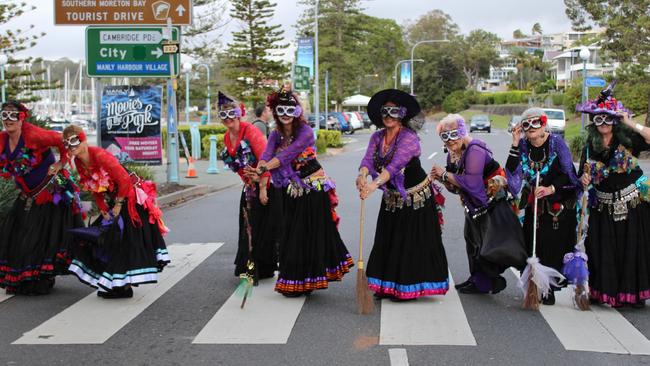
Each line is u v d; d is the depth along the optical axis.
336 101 60.03
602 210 6.49
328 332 5.94
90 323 6.26
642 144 6.32
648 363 5.20
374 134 6.84
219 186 17.59
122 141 15.85
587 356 5.34
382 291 6.80
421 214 6.71
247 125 7.61
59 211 7.14
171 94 16.45
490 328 6.02
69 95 95.44
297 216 6.92
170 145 16.67
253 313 6.52
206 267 8.53
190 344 5.68
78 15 15.39
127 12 15.44
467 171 6.72
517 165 6.54
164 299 7.07
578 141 24.91
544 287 6.41
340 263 7.11
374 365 5.17
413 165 6.69
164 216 12.92
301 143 6.84
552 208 6.52
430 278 6.72
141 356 5.42
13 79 27.38
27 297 7.16
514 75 114.69
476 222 6.89
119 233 6.78
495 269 6.93
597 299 6.56
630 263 6.39
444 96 104.81
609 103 6.34
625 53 31.44
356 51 66.00
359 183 6.58
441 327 6.03
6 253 7.05
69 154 6.84
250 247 6.91
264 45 40.44
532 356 5.34
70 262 7.03
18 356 5.44
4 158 6.98
